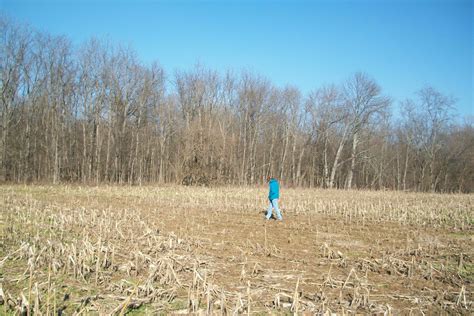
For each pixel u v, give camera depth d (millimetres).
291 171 53156
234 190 32250
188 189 31938
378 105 49000
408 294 6762
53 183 33719
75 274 6992
